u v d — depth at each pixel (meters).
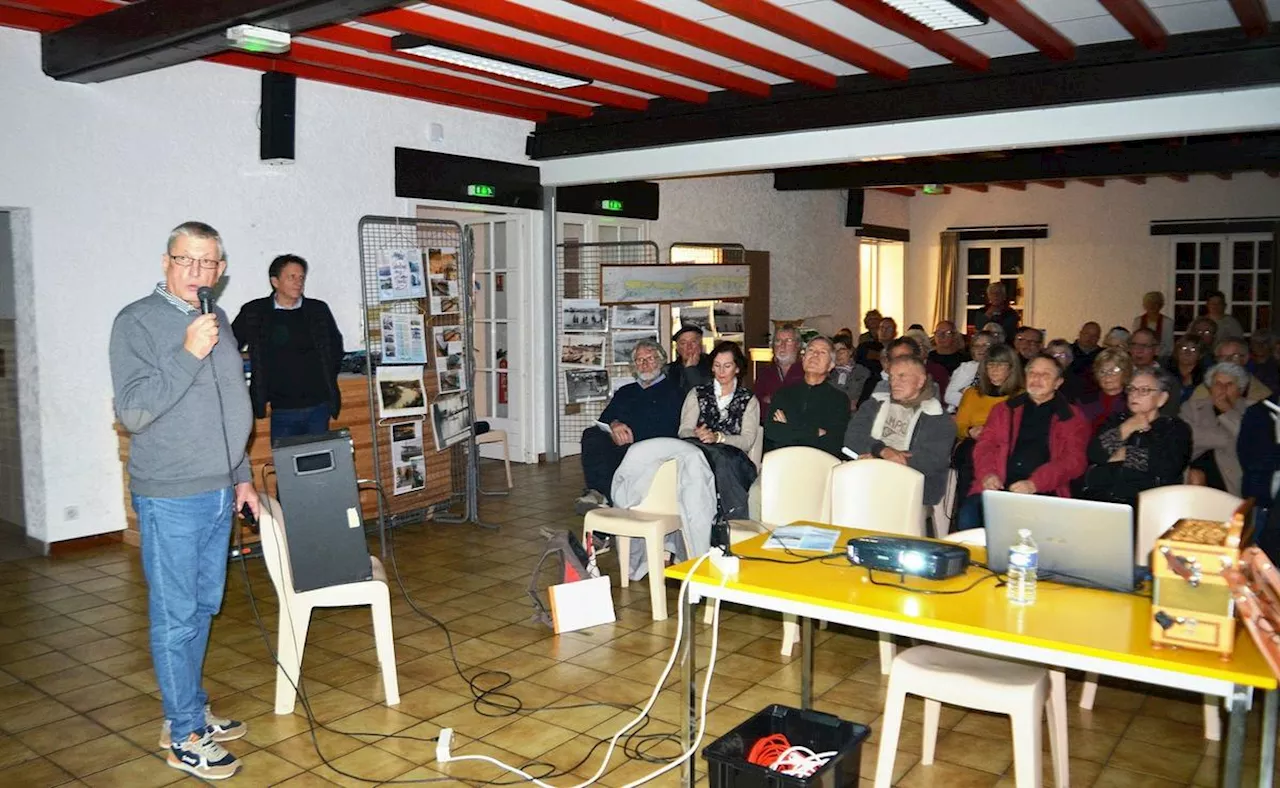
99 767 3.13
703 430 5.18
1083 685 3.75
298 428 5.27
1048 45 5.34
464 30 5.50
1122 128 5.76
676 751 3.21
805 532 3.37
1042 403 4.34
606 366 8.51
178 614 3.05
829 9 4.98
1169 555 2.21
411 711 3.55
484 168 7.88
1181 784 3.01
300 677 3.85
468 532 6.25
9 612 4.65
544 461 8.70
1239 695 2.08
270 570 3.51
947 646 2.98
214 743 3.13
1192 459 4.84
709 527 4.58
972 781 3.03
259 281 6.50
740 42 5.63
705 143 7.38
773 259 11.45
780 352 6.39
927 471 4.57
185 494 2.99
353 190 7.02
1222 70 5.28
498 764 3.12
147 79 5.85
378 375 5.92
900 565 2.79
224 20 4.32
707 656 4.09
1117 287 12.65
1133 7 4.73
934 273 13.91
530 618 4.59
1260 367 6.52
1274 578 2.17
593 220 9.07
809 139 6.91
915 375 4.65
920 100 6.22
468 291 6.47
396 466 6.18
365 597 3.57
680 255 10.01
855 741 2.64
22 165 5.36
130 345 2.90
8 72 5.27
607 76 6.43
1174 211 12.16
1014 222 13.27
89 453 5.73
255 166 6.44
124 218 5.80
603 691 3.72
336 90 6.87
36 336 5.48
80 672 3.93
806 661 3.39
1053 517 2.68
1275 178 11.53
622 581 5.04
